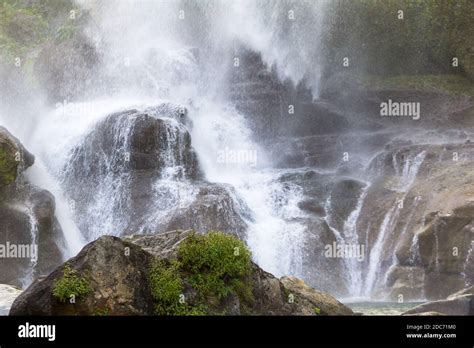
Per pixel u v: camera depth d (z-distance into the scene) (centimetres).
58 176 2350
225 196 2159
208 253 1052
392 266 2016
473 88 2894
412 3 3062
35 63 2916
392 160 2312
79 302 945
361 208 2228
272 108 2919
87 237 2216
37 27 3241
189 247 1055
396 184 2241
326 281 2091
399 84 2925
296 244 2130
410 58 3088
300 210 2288
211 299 1032
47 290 959
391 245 2058
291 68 3098
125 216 2177
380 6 3100
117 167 2288
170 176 2270
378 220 2145
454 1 3006
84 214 2244
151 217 2125
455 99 2814
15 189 2009
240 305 1063
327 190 2330
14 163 1977
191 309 1005
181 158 2333
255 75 3084
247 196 2320
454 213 1908
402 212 2092
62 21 3231
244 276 1085
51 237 2002
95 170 2317
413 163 2253
